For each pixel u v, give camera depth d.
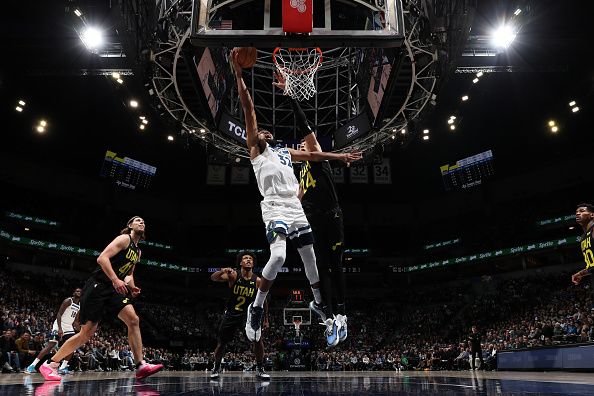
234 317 7.21
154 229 39.53
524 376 8.09
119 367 18.88
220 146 20.33
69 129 32.94
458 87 26.62
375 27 8.24
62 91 28.92
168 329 32.62
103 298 5.16
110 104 30.94
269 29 7.45
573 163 33.75
